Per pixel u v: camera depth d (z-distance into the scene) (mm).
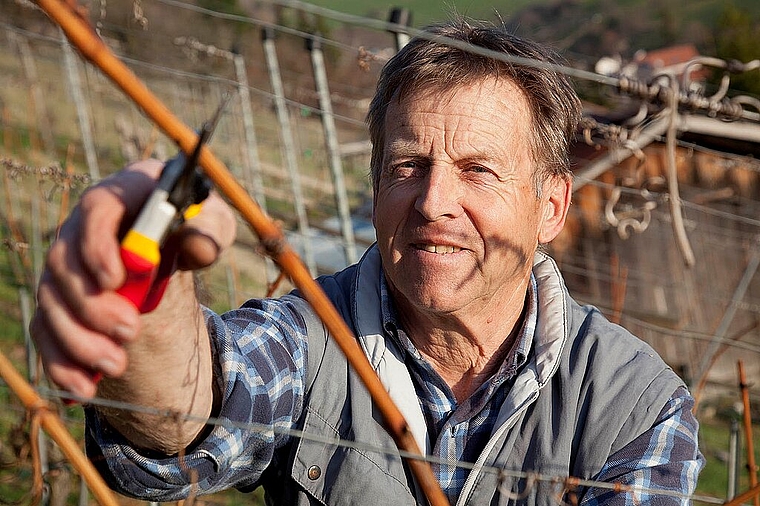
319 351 1825
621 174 7727
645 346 1923
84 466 951
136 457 1347
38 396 966
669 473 1712
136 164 933
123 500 2598
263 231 867
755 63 2955
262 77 8781
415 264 1771
